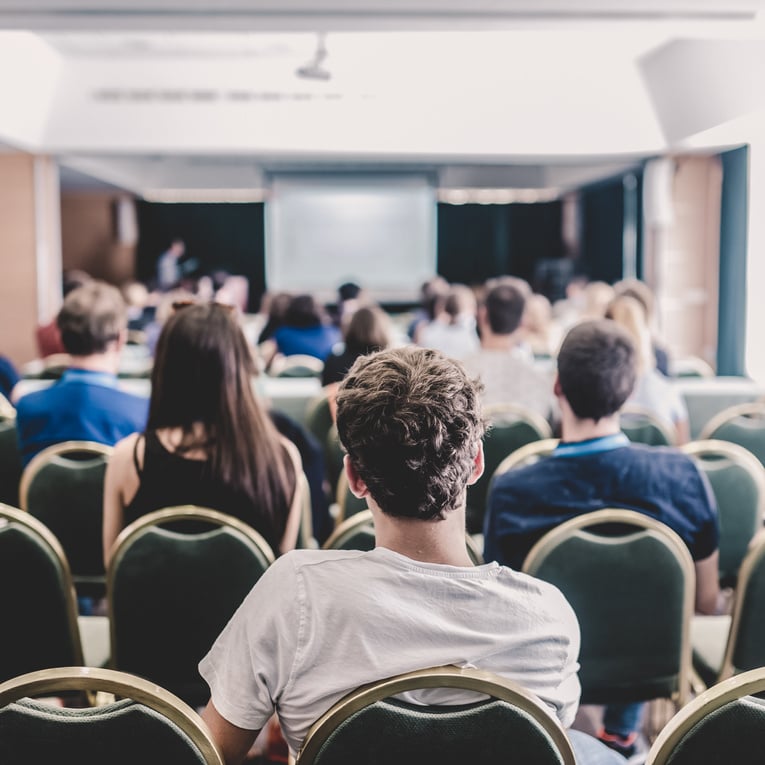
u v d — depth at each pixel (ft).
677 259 29.19
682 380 20.07
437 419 3.92
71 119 26.17
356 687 3.86
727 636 7.85
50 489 9.20
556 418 12.26
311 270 45.16
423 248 45.14
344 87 25.48
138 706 3.91
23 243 29.01
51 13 12.80
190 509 6.82
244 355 7.14
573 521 6.78
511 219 47.42
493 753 3.88
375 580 3.94
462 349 20.53
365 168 42.78
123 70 25.11
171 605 6.91
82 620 8.46
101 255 44.70
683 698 7.28
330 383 14.06
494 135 26.63
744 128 22.40
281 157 28.09
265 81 25.25
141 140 26.68
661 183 28.19
